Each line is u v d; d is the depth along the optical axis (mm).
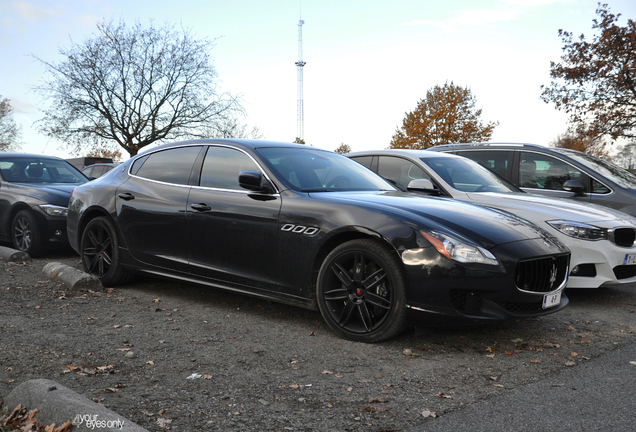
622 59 24031
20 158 8367
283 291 4082
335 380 3000
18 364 3090
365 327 3709
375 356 3422
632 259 5184
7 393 2664
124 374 3021
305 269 3943
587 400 2754
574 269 5152
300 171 4508
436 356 3443
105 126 27703
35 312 4289
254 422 2445
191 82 28750
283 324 4148
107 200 5352
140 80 27797
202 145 4957
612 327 4277
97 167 19062
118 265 5246
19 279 5566
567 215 5277
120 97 27953
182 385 2881
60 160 8883
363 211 3760
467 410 2613
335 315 3840
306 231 3926
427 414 2547
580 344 3779
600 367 3287
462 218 3758
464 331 3998
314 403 2676
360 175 4930
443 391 2855
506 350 3600
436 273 3430
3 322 3943
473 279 3406
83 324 4004
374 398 2729
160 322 4141
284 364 3258
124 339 3672
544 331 4098
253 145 4668
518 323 4285
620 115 24594
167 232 4793
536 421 2494
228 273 4383
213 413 2533
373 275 3666
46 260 7145
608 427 2439
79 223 5645
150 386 2855
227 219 4355
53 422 2164
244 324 4137
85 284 5152
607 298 5406
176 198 4773
